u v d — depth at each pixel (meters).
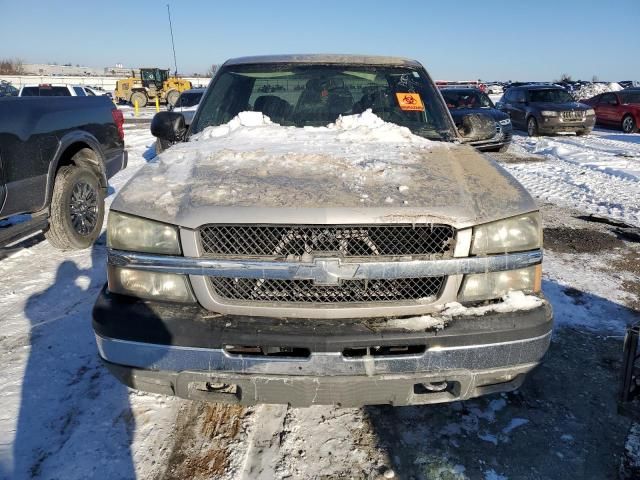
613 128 17.30
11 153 3.67
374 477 2.06
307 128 3.12
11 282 4.05
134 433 2.29
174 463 2.12
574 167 9.56
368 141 2.83
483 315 1.97
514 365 1.98
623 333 3.27
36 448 2.19
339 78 3.48
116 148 5.34
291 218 1.91
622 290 3.94
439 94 3.56
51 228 4.47
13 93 16.95
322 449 2.21
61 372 2.78
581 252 4.86
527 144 13.09
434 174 2.29
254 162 2.41
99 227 4.99
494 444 2.26
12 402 2.50
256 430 2.33
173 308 1.97
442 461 2.15
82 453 2.16
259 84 3.47
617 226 5.74
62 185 4.46
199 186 2.14
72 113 4.52
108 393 2.58
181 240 1.96
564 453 2.21
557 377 2.77
